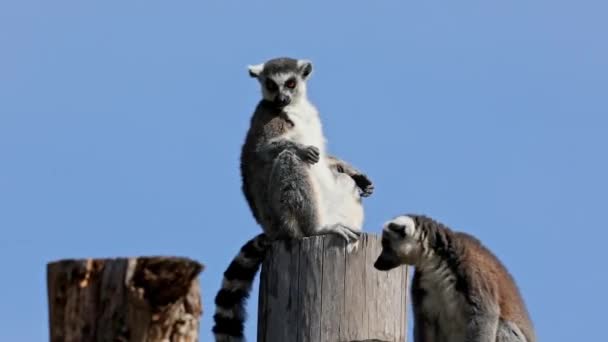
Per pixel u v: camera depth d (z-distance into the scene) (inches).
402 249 902.4
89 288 598.9
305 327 832.9
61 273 599.5
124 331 589.9
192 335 604.1
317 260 847.7
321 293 839.1
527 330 925.2
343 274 845.2
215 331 1039.6
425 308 941.8
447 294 920.3
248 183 1162.0
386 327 847.1
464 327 919.7
